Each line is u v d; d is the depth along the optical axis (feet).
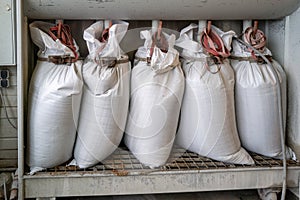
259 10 7.19
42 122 6.55
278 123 7.33
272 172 7.13
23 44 6.53
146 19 7.14
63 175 6.61
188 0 6.72
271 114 7.27
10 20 6.79
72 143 6.98
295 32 7.48
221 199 7.62
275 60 8.12
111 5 6.63
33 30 6.85
